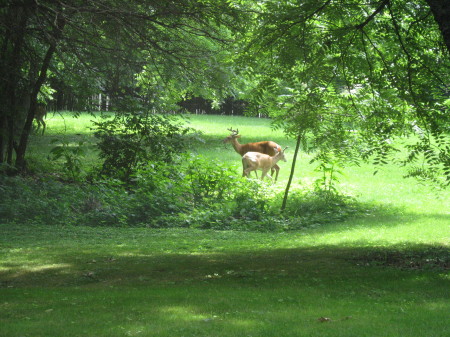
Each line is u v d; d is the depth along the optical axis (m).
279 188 23.08
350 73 11.45
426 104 10.84
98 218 17.05
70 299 7.11
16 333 5.33
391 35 11.06
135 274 9.25
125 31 15.18
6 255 10.99
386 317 5.86
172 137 19.55
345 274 8.89
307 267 9.73
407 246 11.99
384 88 11.22
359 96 12.23
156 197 18.30
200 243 13.40
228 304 6.64
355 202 20.14
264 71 12.08
